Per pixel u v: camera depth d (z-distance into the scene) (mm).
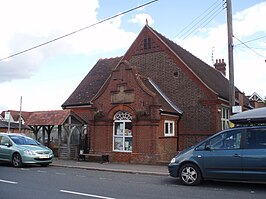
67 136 21859
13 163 16547
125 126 19562
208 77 24641
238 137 10227
